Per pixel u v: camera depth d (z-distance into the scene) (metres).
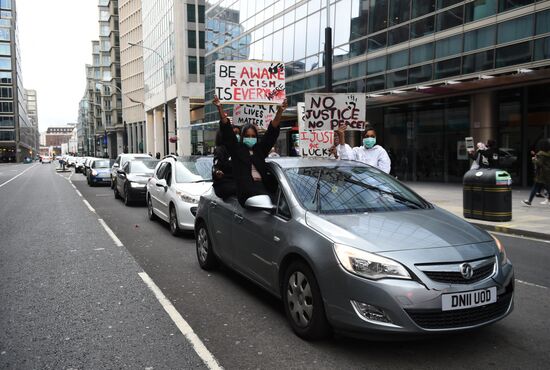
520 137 18.89
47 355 4.12
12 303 5.52
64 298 5.69
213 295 5.73
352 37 25.03
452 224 4.38
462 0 18.97
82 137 185.75
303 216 4.50
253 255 5.18
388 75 22.80
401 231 4.09
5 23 129.25
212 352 4.12
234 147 5.57
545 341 4.24
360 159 9.17
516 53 16.89
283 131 23.36
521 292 5.72
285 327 4.66
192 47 59.47
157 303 5.46
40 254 8.15
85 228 10.94
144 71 84.25
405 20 21.73
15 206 16.25
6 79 127.69
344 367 3.78
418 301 3.57
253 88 9.62
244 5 38.50
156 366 3.88
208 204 6.58
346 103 9.80
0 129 127.81
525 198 15.05
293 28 30.33
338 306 3.84
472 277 3.75
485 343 4.20
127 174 16.09
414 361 3.87
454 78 19.36
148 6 79.31
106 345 4.30
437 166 22.58
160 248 8.56
